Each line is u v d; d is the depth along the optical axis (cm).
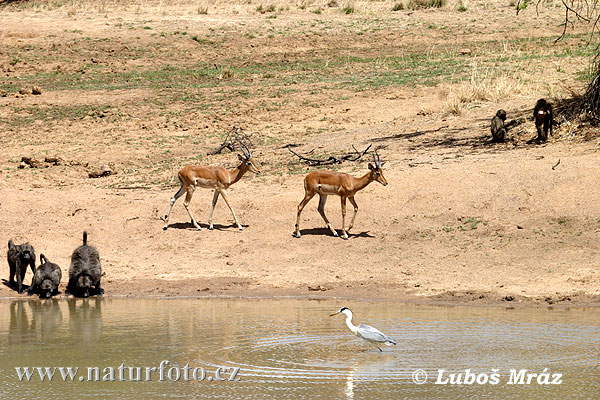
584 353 1788
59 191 3962
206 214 3578
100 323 2219
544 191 3331
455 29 7500
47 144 4900
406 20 7881
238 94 5866
